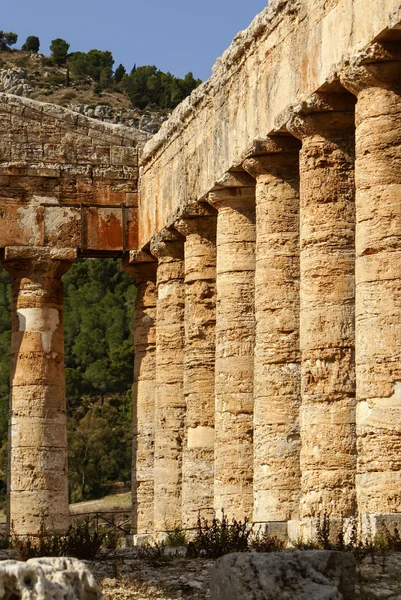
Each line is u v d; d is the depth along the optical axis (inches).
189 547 1443.2
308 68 1686.8
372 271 1488.7
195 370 2158.0
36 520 2370.8
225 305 1989.4
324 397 1626.5
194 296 2174.0
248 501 1939.0
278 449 1779.0
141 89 6363.2
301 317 1667.1
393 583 1126.4
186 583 1195.9
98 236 2468.0
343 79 1555.1
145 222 2443.4
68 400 5187.0
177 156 2252.7
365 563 1216.8
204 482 2123.5
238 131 1943.9
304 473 1636.3
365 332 1486.2
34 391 2404.0
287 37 1765.5
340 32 1594.5
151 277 2518.5
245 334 1973.4
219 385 1984.5
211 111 2078.0
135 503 2506.2
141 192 2476.6
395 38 1494.8
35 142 2475.4
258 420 1804.9
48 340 2425.0
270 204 1831.9
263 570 1001.5
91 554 1471.5
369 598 1079.0
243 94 1927.9
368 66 1512.1
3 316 5659.5
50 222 2454.5
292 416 1781.5
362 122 1525.6
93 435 4864.7
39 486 2380.7
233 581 999.6
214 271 2169.0
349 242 1647.4
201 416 2144.4
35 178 2459.4
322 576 1010.1
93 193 2479.1
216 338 2014.0
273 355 1797.5
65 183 2471.7
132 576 1246.3
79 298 5644.7
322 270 1644.9
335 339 1628.9
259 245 1839.3
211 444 2132.1
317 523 1504.7
